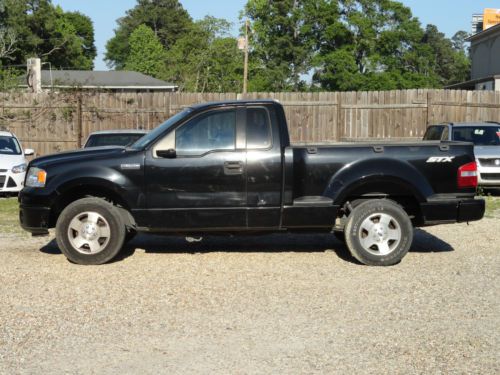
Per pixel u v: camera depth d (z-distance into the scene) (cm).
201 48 5947
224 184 798
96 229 800
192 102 2066
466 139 1658
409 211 852
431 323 573
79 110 2048
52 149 2081
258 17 6291
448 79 9406
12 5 6456
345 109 2084
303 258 850
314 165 808
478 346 515
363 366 475
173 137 807
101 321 580
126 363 483
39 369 471
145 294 670
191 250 905
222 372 465
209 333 549
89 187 819
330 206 802
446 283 714
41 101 2064
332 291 681
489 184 1536
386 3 6103
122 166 802
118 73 5044
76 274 757
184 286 702
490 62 5000
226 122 808
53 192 806
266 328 561
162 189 800
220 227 805
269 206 800
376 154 810
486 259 845
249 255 870
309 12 5972
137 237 1009
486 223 1166
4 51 5950
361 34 6047
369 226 798
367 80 5806
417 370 466
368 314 600
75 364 481
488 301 642
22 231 1074
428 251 902
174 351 507
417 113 2066
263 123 806
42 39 6688
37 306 626
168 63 6525
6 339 534
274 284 711
